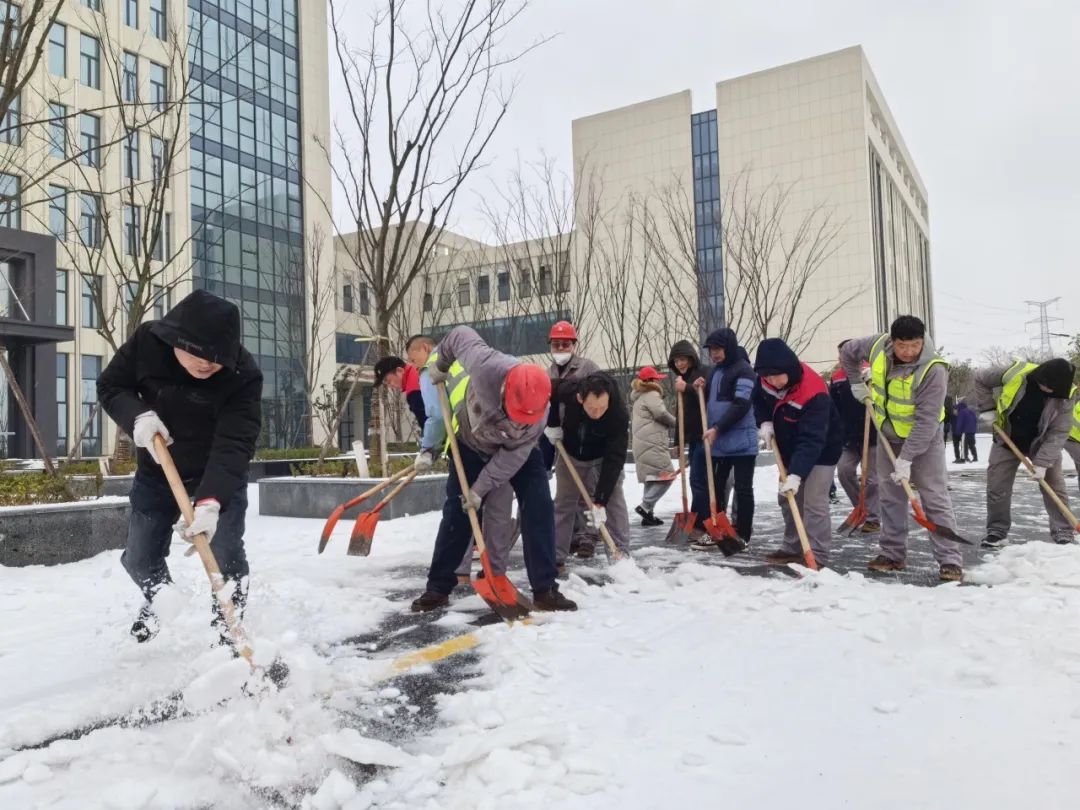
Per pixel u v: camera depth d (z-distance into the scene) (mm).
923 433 4895
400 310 18328
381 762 2359
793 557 5555
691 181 52281
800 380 5223
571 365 5762
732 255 20844
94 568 5582
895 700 2834
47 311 17094
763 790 2176
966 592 4375
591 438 5270
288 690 2688
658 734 2564
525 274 22156
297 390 31594
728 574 5035
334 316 33312
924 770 2273
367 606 4379
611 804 2105
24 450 17250
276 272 31016
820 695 2900
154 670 3252
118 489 10477
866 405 5867
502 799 2121
